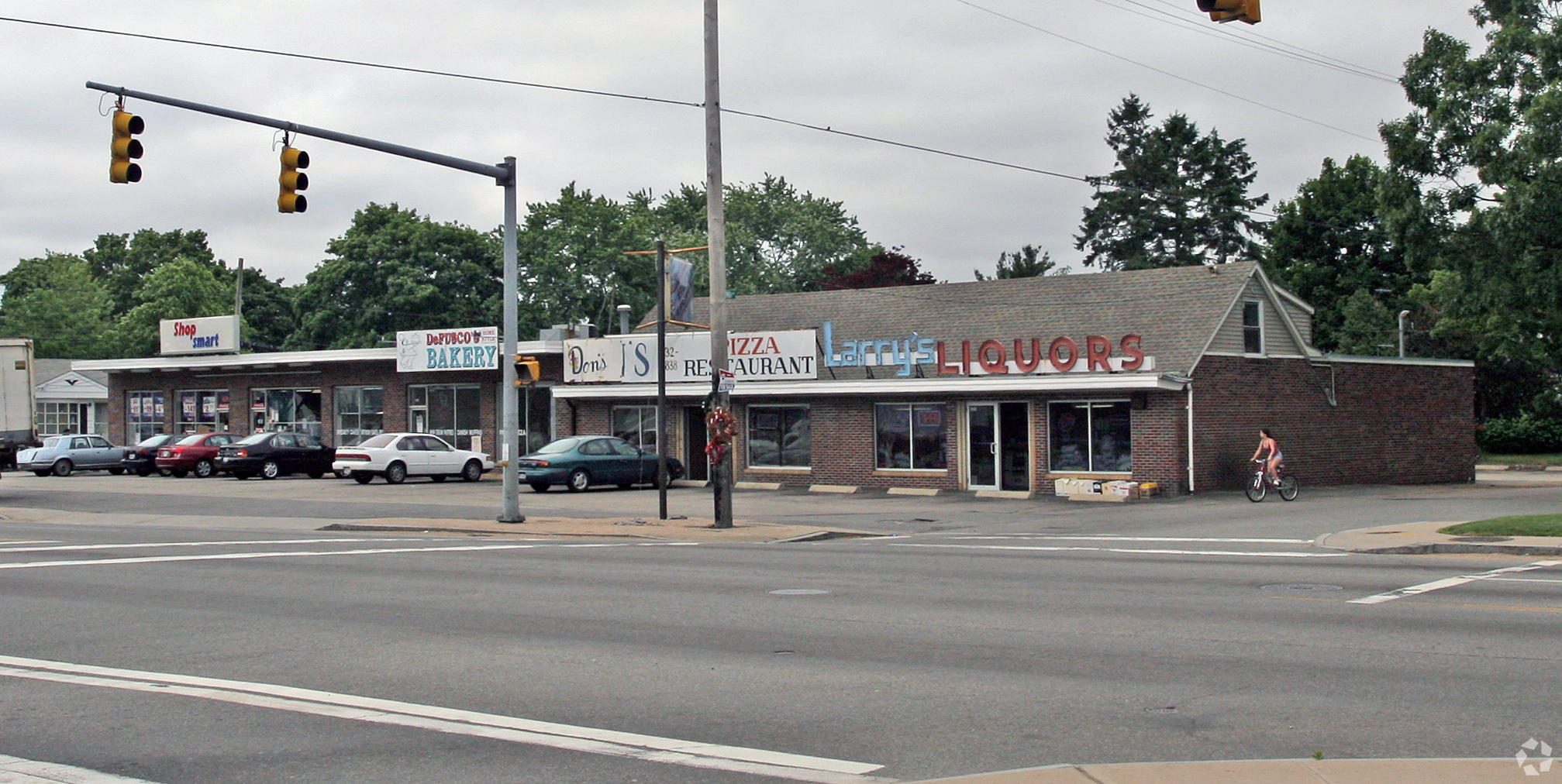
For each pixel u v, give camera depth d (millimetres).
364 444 41219
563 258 71750
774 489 38594
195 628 12508
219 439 45938
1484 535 20375
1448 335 60969
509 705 8984
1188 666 10062
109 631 12398
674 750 7656
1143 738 7801
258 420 51906
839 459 38156
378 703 9070
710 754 7555
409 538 23984
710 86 25016
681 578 16531
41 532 25328
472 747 7805
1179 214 77750
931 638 11594
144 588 15648
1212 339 33656
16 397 36312
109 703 9156
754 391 38281
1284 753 7383
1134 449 33156
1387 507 28344
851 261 85750
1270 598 13977
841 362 37531
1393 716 8281
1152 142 79312
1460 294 32438
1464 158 31281
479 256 75188
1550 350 34812
